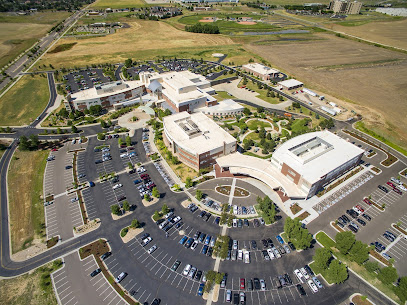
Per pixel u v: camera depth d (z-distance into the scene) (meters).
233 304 86.00
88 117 187.12
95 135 171.00
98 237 107.56
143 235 107.81
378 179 135.75
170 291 89.69
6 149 160.50
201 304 86.19
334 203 122.25
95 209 119.88
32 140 158.75
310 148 138.38
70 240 106.50
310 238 98.50
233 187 131.12
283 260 98.94
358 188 130.25
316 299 87.50
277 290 89.88
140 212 118.00
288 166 126.56
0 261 99.44
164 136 165.88
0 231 110.94
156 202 122.75
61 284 91.81
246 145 156.12
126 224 112.94
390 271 87.44
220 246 102.19
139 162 147.25
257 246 103.81
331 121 173.75
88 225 112.38
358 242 94.88
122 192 128.50
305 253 101.38
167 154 152.88
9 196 127.81
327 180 128.38
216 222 113.12
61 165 146.25
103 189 130.25
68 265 97.50
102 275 94.38
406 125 183.38
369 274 94.81
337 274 88.56
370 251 101.88
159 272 95.31
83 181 135.12
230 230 109.94
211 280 90.19
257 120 186.62
